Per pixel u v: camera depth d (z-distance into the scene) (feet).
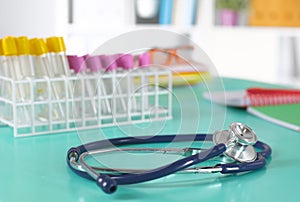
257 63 8.89
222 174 2.10
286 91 4.13
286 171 2.16
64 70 2.85
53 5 3.14
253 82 4.93
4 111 2.98
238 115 3.47
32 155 2.39
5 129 2.97
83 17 5.72
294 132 2.99
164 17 7.25
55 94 2.85
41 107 2.93
